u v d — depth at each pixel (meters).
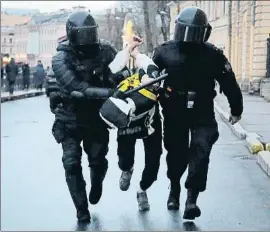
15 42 81.31
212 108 6.18
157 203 7.23
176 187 6.75
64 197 7.38
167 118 6.26
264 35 23.12
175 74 6.06
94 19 5.95
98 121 6.19
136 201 7.36
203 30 5.90
